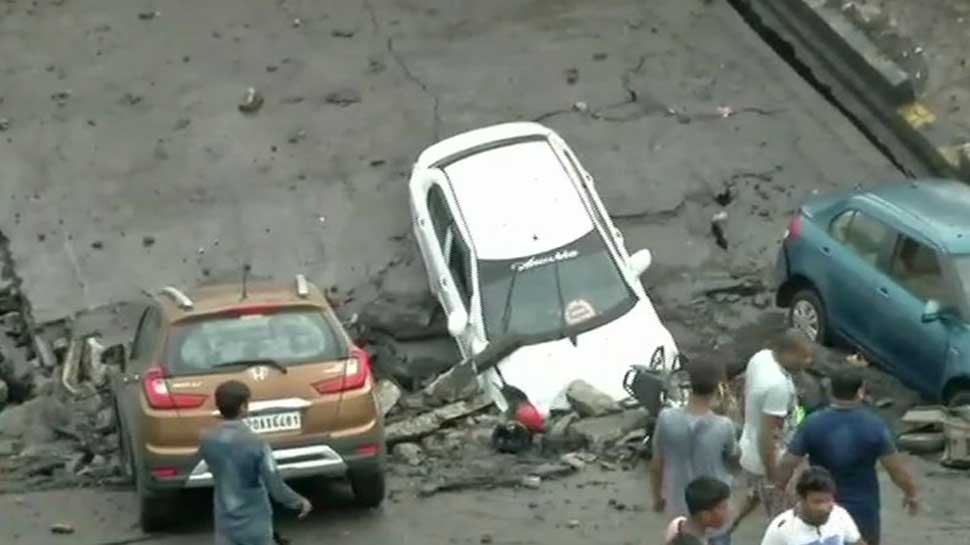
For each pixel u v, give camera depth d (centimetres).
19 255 6419
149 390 4203
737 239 6481
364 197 6669
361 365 4278
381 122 7050
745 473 3788
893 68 7050
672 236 6500
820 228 5759
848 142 7006
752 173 6788
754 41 7550
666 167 6800
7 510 4625
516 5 7825
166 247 6450
